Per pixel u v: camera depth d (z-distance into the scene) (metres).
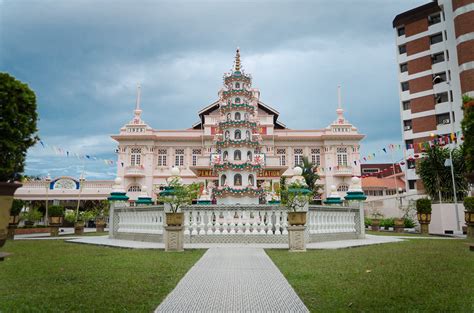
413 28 50.91
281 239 14.70
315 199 50.19
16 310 5.25
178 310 5.49
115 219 18.83
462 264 9.36
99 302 5.75
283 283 7.22
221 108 22.64
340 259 10.27
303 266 9.12
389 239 17.70
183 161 52.50
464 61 35.38
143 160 51.97
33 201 45.09
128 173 50.88
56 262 9.74
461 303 5.63
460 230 27.94
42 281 7.26
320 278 7.62
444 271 8.32
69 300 5.84
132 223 17.50
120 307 5.52
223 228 14.91
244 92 21.88
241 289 6.77
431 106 48.03
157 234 15.27
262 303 5.86
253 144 21.11
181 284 7.13
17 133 9.82
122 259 10.28
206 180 40.50
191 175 51.31
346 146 52.44
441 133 46.44
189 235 14.72
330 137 52.28
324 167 52.44
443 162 32.78
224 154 21.53
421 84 49.28
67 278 7.57
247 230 14.88
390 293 6.29
